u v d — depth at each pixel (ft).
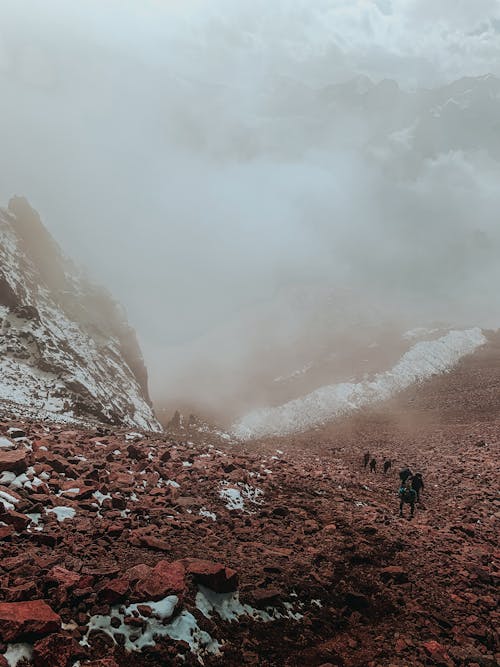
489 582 38.19
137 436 65.62
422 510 59.88
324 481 64.28
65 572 22.70
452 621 31.55
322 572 33.24
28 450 38.32
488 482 77.56
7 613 18.58
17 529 26.14
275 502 47.42
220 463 53.57
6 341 92.22
